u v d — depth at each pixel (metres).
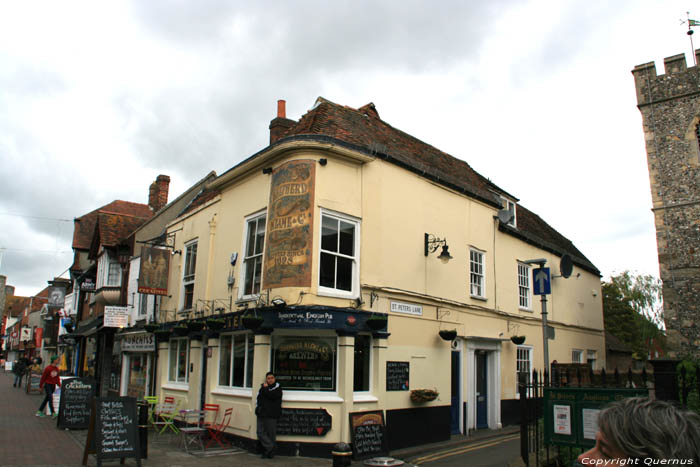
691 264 18.03
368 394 10.84
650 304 29.31
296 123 14.80
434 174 13.51
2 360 74.31
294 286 10.36
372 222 11.67
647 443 1.84
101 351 22.31
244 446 10.68
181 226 16.14
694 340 17.53
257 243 12.09
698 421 1.90
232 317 11.72
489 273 15.35
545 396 6.87
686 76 19.08
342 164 11.32
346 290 10.99
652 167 19.45
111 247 22.45
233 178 13.19
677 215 18.61
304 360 10.59
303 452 9.88
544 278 10.44
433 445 11.64
